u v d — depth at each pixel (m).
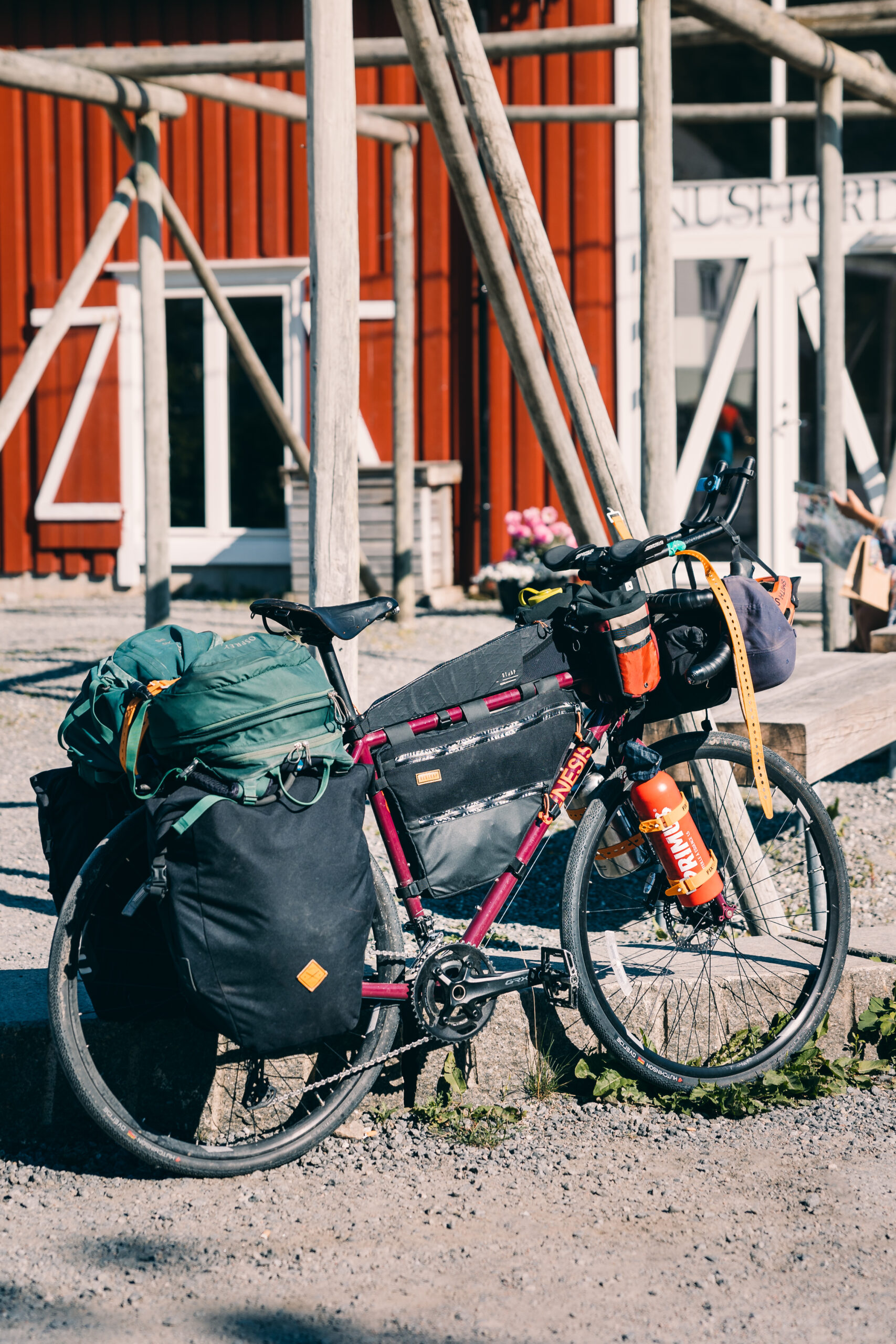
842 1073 3.28
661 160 4.86
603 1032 3.11
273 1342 2.26
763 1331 2.29
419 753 2.99
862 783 5.82
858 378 11.19
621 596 3.03
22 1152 2.98
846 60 7.18
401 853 3.02
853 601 5.98
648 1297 2.39
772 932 3.81
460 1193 2.77
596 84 11.23
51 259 12.62
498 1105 3.15
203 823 2.60
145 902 2.86
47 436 12.72
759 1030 3.38
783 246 11.10
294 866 2.63
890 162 11.05
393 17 11.62
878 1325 2.30
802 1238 2.58
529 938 3.96
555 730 3.10
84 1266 2.50
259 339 12.60
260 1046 2.64
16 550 12.83
